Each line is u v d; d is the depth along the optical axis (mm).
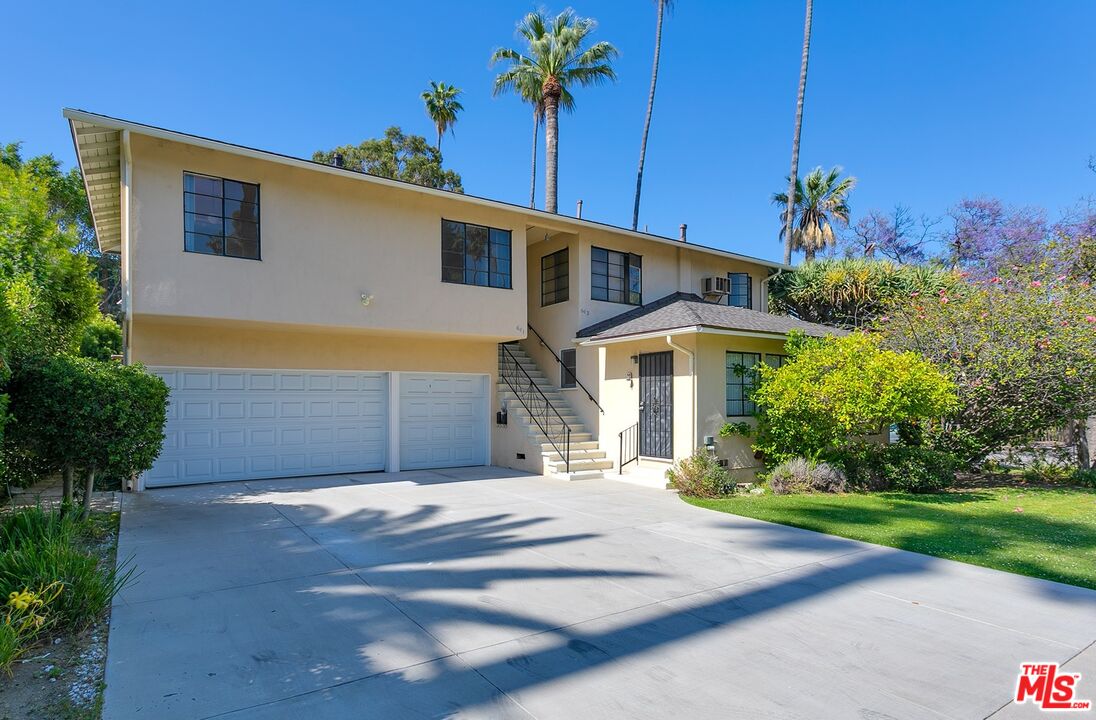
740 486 11500
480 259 13102
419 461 13711
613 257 15703
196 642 4113
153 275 9492
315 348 12359
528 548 6824
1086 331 10961
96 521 7586
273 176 10633
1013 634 4395
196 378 11156
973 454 12664
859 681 3646
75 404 6816
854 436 11922
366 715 3201
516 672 3736
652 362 13070
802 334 12734
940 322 12320
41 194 11164
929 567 6102
